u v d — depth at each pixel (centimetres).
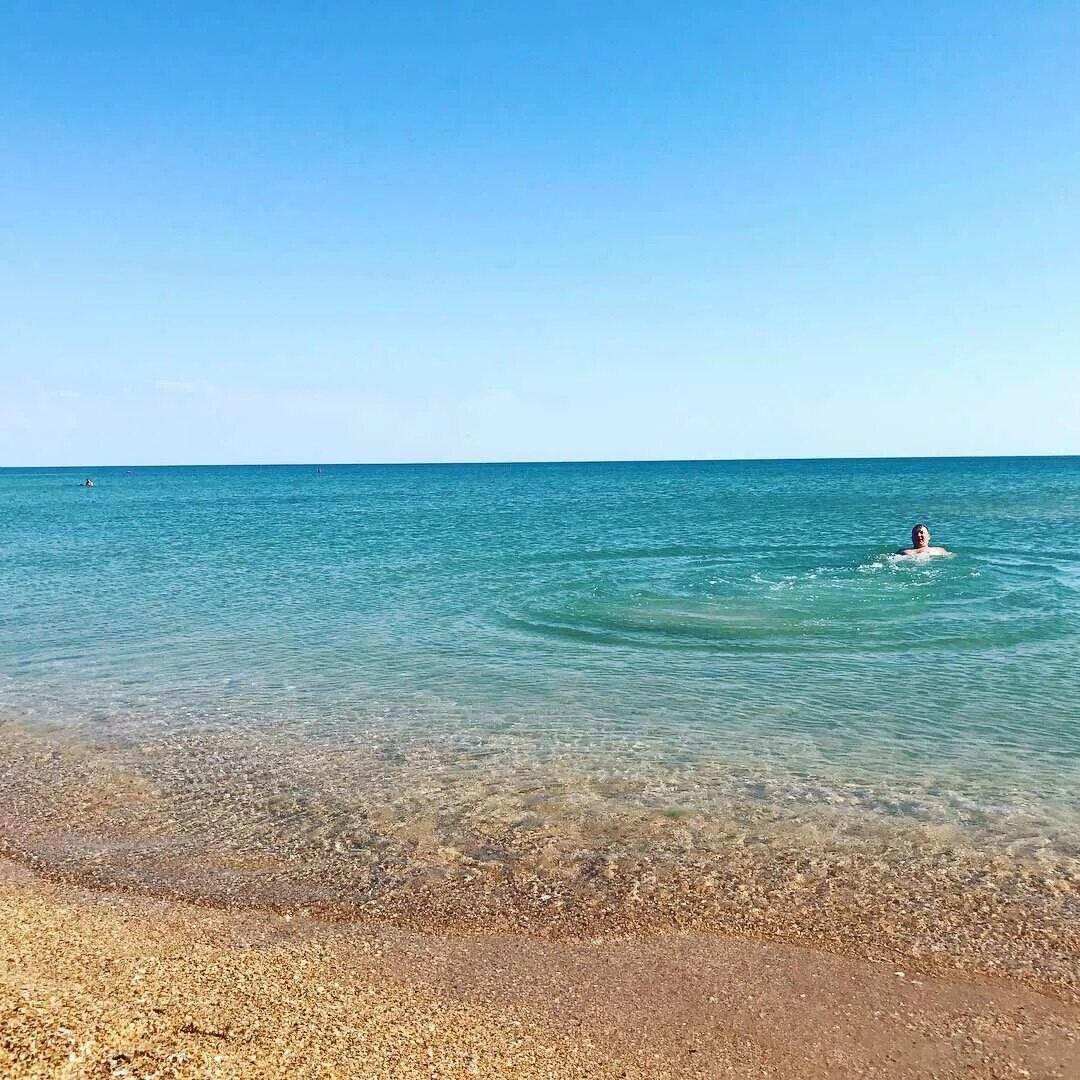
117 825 962
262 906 786
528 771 1091
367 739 1221
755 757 1120
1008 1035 606
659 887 809
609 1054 586
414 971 681
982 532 3925
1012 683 1408
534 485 12631
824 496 7994
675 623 1912
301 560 3272
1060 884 799
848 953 704
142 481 18138
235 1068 527
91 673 1598
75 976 638
